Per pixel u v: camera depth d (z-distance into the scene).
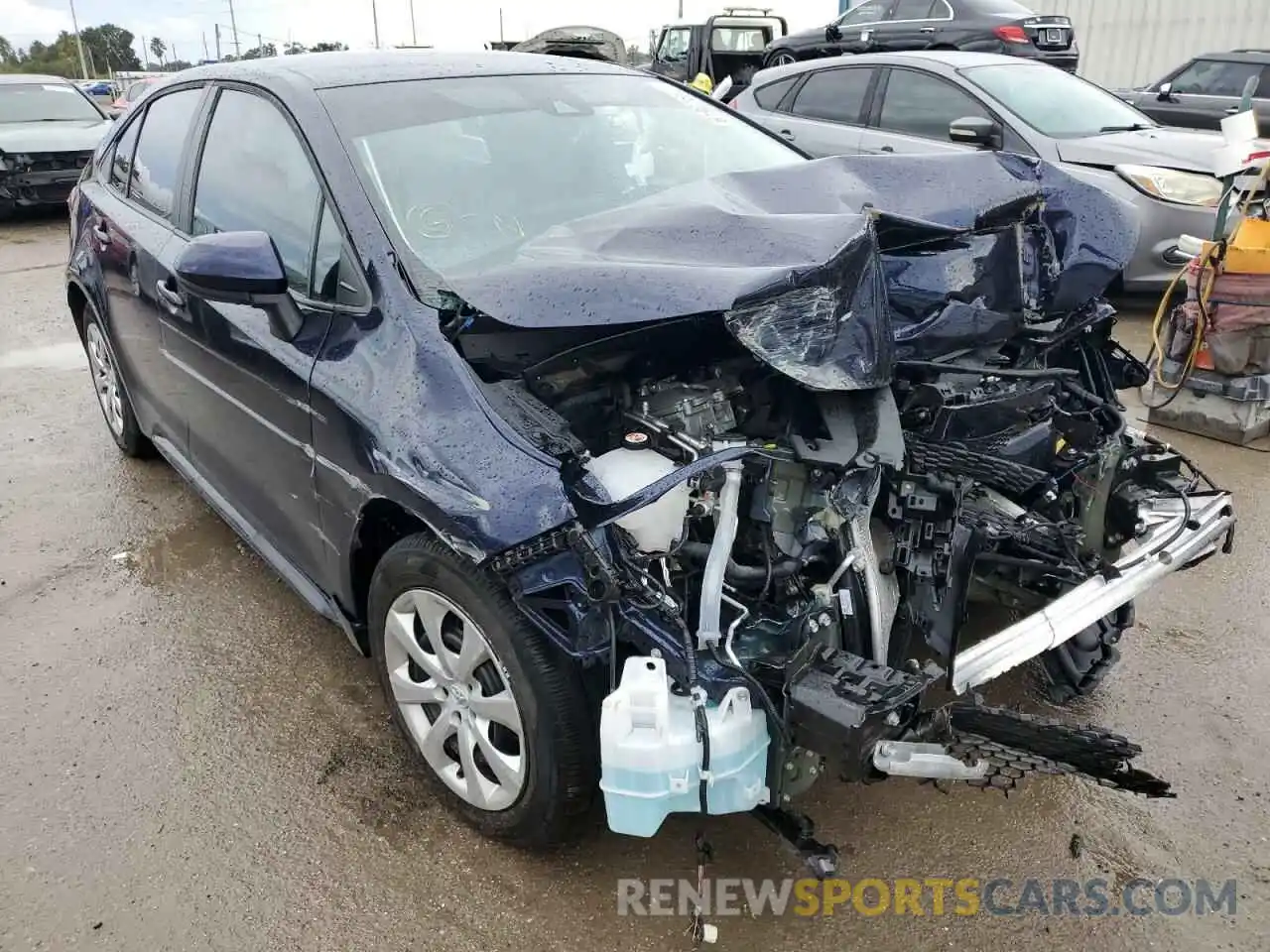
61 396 5.96
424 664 2.50
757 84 8.76
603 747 1.97
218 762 2.84
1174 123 10.78
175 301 3.40
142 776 2.79
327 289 2.73
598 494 2.09
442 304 2.45
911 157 2.99
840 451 2.22
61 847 2.54
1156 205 6.27
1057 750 2.05
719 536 2.07
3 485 4.68
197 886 2.42
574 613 2.09
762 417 2.38
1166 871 2.42
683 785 1.96
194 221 3.51
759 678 2.04
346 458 2.50
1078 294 2.93
